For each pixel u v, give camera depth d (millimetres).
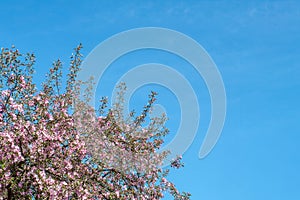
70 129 14586
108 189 14531
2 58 13938
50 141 13195
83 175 14016
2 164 12492
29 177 12742
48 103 14219
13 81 13906
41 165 12938
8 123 13242
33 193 12984
